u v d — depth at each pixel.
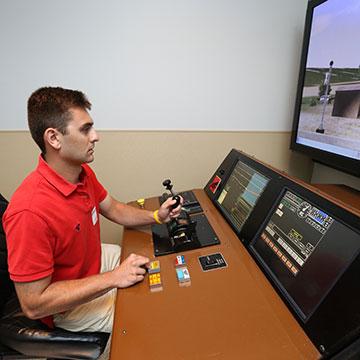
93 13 1.45
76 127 0.83
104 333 0.91
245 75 1.62
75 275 0.94
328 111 1.30
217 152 1.75
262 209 0.92
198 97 1.64
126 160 1.72
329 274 0.60
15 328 0.86
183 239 0.94
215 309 0.65
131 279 0.76
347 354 0.50
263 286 0.73
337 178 1.59
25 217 0.76
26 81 1.54
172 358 0.54
